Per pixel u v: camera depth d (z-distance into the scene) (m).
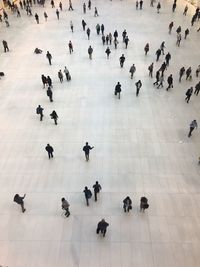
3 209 13.79
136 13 37.22
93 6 40.16
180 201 13.97
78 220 13.21
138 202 13.91
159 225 12.95
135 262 11.72
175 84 22.55
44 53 27.53
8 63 25.97
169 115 19.39
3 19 36.31
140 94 21.44
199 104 20.42
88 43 29.34
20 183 15.02
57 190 14.59
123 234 12.65
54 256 11.95
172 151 16.70
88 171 15.53
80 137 17.72
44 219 13.30
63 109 20.06
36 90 22.14
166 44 28.88
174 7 36.69
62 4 41.22
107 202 13.95
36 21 35.31
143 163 15.97
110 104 20.44
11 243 12.44
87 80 23.20
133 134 17.89
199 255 11.91
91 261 11.77
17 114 19.73
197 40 29.66
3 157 16.58
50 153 16.05
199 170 15.55
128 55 26.88
